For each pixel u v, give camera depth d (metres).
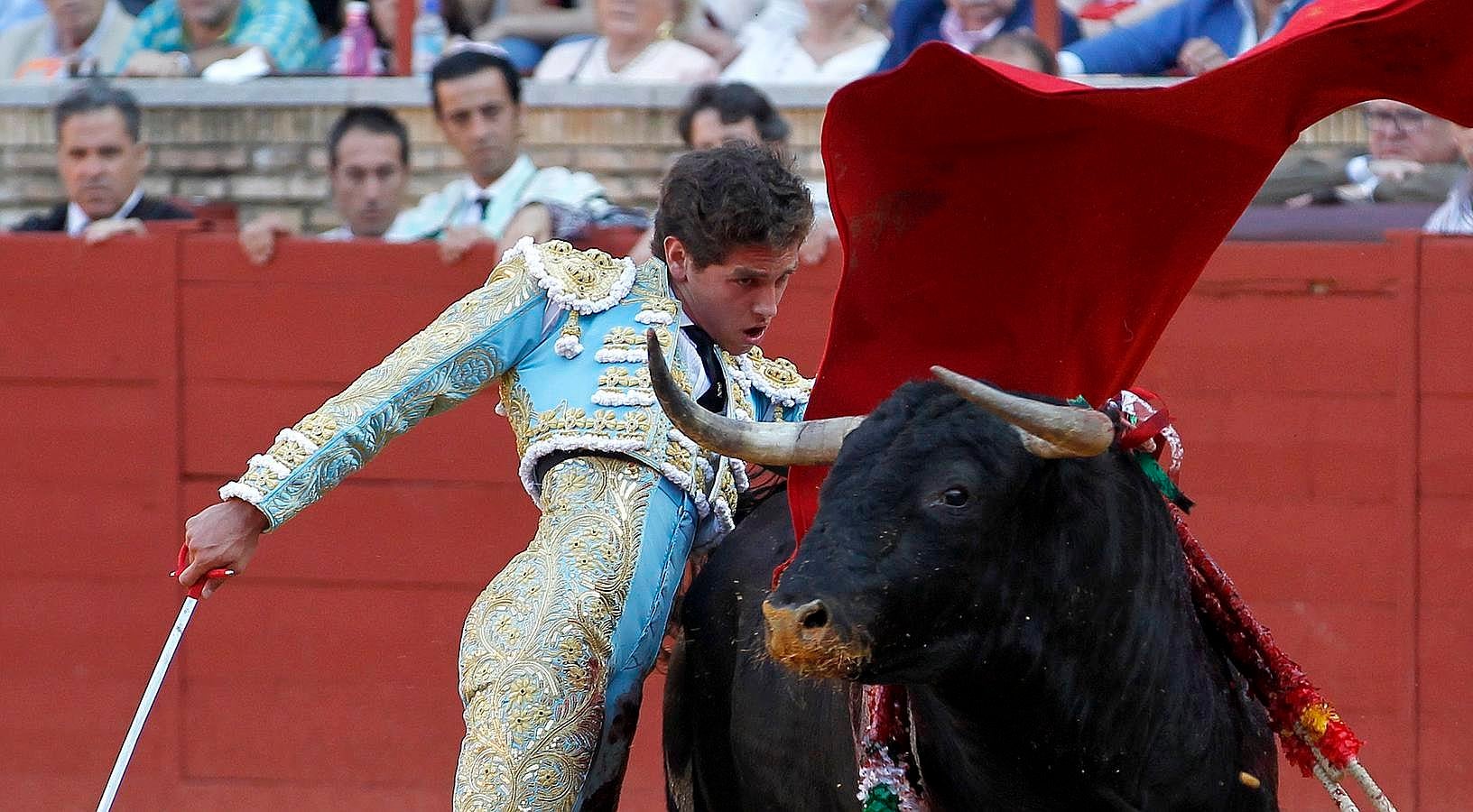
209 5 20.17
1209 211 7.39
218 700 15.73
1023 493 6.67
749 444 6.92
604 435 8.40
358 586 15.54
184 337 15.75
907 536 6.48
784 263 8.37
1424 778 14.58
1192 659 7.30
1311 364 14.68
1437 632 14.59
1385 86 7.29
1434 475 14.57
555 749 7.91
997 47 15.44
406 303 15.51
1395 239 14.55
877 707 7.44
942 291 7.40
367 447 8.24
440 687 15.48
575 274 8.63
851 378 7.65
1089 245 7.30
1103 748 7.05
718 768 8.84
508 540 15.39
